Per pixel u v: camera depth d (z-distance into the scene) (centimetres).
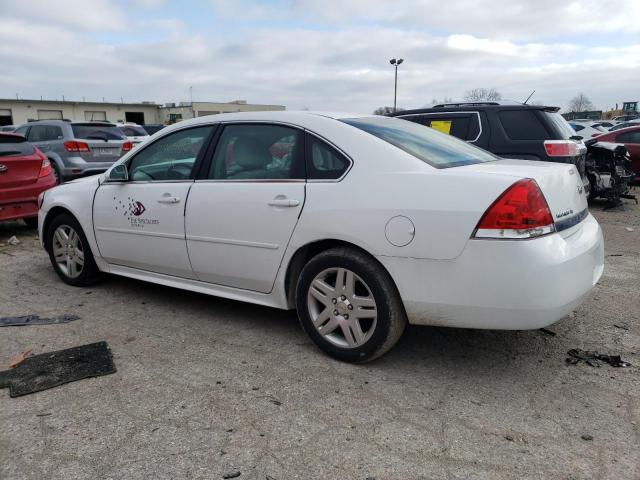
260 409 284
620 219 850
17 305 452
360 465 239
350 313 324
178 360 344
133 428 268
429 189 292
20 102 6134
